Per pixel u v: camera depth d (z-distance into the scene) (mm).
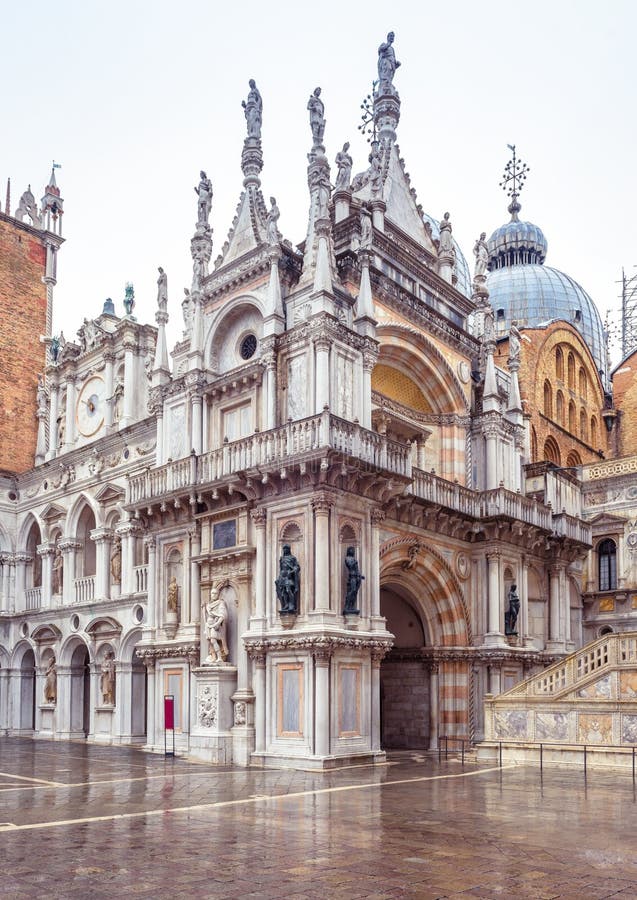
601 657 26188
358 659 26469
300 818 15734
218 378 31500
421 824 15055
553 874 11359
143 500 31688
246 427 30844
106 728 36688
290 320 30109
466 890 10570
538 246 73000
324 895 10359
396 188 36812
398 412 34094
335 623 25922
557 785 20656
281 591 26234
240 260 32312
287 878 11172
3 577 44281
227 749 27109
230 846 13164
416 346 34312
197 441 31766
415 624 33438
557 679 26797
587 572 40812
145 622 33250
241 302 32000
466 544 33500
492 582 33062
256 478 27641
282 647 26031
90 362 43281
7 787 20547
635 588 39250
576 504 41031
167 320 35438
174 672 30500
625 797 18484
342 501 26922
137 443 37844
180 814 16250
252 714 27109
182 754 29266
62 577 41281
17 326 48344
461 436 35844
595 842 13414
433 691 32281
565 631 36750
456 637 32469
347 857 12367
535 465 39406
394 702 33438
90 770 24547
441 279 36406
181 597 30938
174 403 33312
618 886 10766
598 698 25688
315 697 25172
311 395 28156
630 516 40188
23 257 49562
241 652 27719
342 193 33656
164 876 11297
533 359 48031
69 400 44062
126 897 10297
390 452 28484
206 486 29359
